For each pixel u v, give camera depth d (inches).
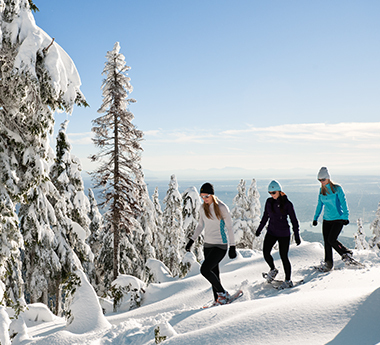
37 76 241.3
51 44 243.1
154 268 421.1
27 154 266.4
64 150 700.7
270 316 110.9
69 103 252.7
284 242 210.1
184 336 115.6
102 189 662.5
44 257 568.4
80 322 186.7
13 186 256.2
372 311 96.3
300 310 109.9
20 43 235.5
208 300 232.5
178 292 297.1
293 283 210.7
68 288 206.8
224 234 183.2
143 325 156.3
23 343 172.4
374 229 893.8
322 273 226.4
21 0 243.0
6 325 161.3
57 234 619.5
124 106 672.4
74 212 701.3
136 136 668.1
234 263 352.8
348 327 93.4
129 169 676.7
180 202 989.8
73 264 613.3
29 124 249.6
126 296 320.8
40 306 370.9
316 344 89.1
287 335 98.0
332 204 232.5
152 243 1108.5
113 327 159.8
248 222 1059.9
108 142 661.3
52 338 155.4
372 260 249.9
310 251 314.8
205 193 179.9
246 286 220.5
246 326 109.0
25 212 525.3
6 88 238.5
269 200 215.8
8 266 261.3
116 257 669.3
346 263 226.8
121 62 663.8
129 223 679.7
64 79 247.8
